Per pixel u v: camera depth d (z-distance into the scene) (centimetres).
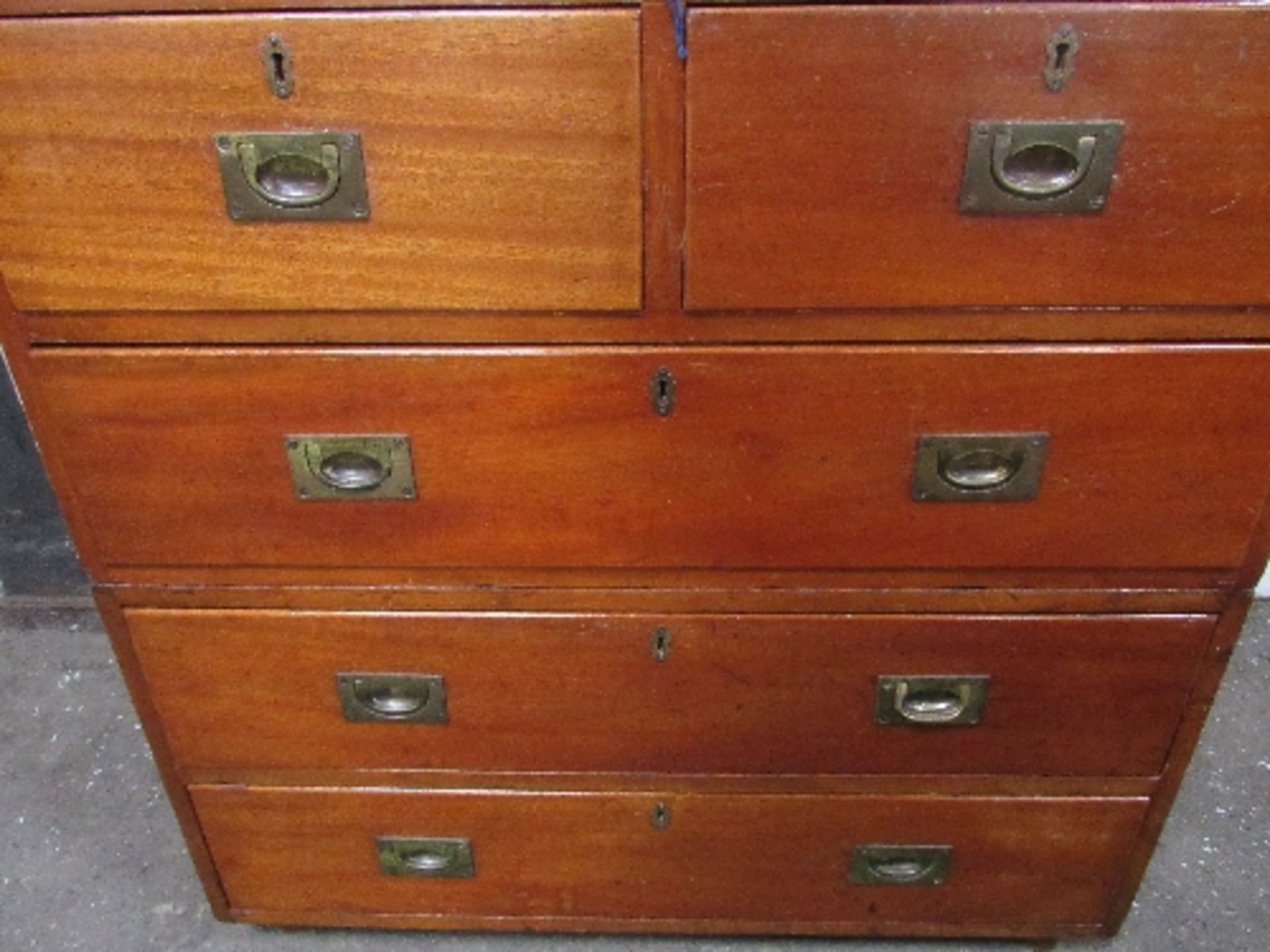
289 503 95
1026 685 104
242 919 124
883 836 114
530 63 76
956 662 103
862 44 75
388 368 88
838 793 112
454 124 78
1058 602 99
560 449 92
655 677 104
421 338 88
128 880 134
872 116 77
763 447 91
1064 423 89
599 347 87
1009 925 121
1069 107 77
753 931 123
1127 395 88
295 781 113
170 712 108
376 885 120
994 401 89
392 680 105
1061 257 82
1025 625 100
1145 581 98
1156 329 86
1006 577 98
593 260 83
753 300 85
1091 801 111
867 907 120
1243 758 148
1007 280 83
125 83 77
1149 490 92
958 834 114
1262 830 138
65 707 158
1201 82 75
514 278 84
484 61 76
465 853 117
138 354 88
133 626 103
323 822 116
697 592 99
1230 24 73
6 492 167
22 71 77
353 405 90
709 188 80
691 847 116
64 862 136
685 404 89
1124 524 94
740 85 76
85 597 177
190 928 128
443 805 114
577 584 99
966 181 79
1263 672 162
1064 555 96
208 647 104
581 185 80
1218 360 86
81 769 149
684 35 75
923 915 121
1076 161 78
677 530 96
